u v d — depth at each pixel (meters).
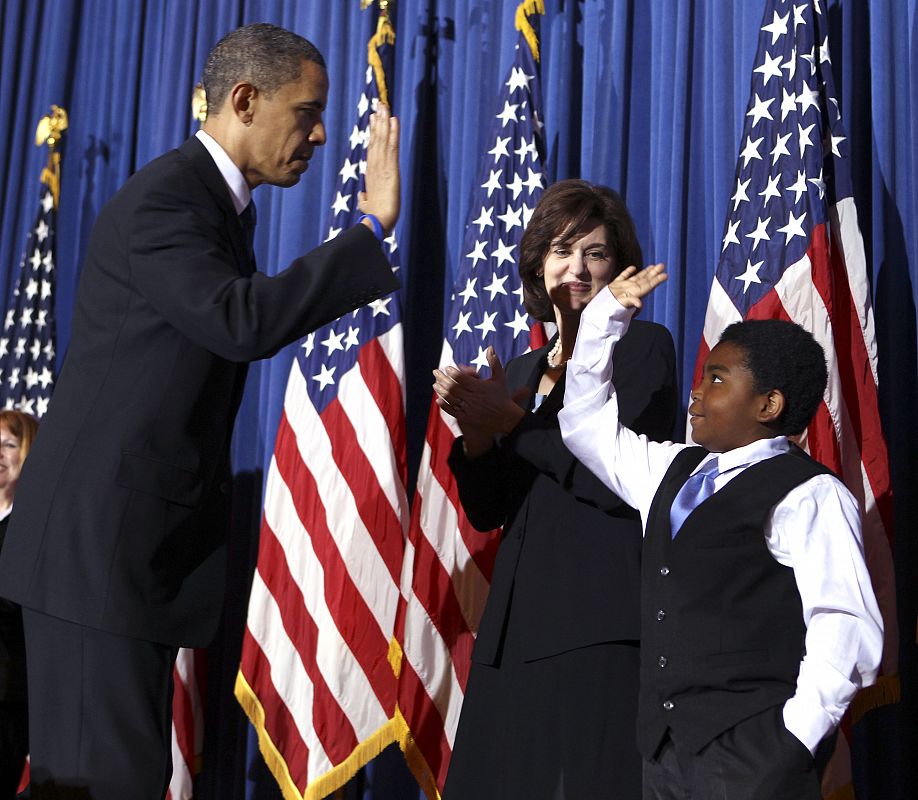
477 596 3.14
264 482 3.99
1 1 5.03
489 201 3.44
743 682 1.85
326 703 3.29
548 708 2.14
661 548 1.99
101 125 4.70
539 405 2.46
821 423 2.77
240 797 3.79
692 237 3.45
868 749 3.03
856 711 2.74
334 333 3.59
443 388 2.27
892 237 3.19
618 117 3.60
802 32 3.03
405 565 3.22
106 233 2.04
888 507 2.83
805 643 1.85
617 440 2.14
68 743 1.92
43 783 1.91
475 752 2.21
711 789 1.81
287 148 2.18
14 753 3.07
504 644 2.23
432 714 3.10
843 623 1.79
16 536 2.00
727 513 1.94
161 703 1.99
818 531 1.87
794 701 1.78
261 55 2.16
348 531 3.38
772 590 1.90
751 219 2.98
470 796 2.18
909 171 3.21
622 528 2.20
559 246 2.48
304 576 3.43
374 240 2.08
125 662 1.94
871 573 2.80
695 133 3.50
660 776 1.91
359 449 3.44
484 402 2.25
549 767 2.11
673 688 1.90
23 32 4.98
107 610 1.92
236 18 4.40
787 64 3.05
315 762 3.26
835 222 3.00
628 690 2.12
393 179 2.21
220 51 2.20
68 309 4.62
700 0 3.57
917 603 3.06
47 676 1.95
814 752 1.77
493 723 2.20
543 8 3.61
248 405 4.14
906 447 3.12
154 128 4.52
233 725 3.93
